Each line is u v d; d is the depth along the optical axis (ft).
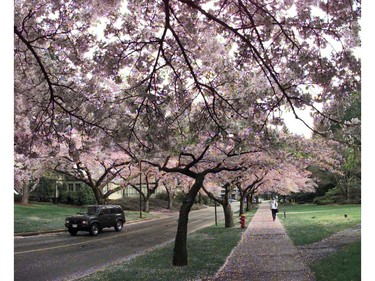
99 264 37.09
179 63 27.09
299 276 26.12
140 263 34.96
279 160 54.24
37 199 134.41
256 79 25.53
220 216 120.06
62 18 24.09
